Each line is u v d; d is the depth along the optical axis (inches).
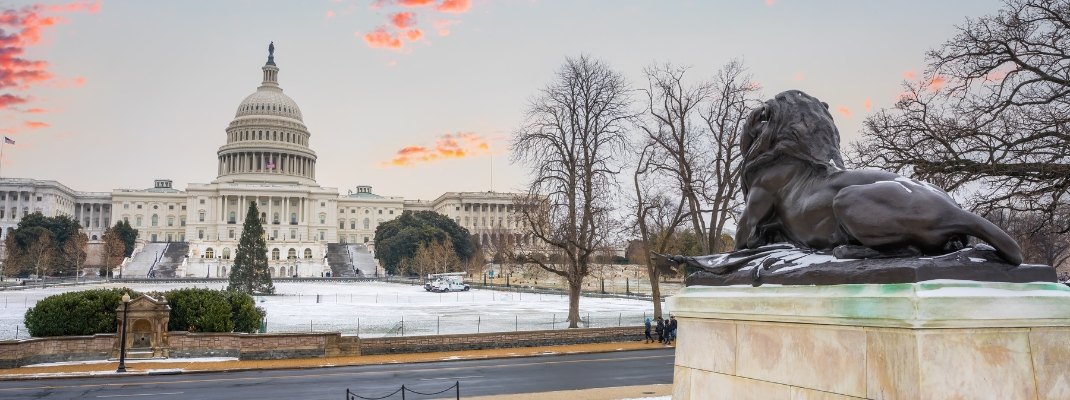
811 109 317.4
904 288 238.5
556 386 920.9
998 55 923.4
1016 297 239.1
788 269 292.0
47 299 1293.1
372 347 1347.2
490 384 951.6
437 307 2856.8
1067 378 245.6
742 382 304.8
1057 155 812.6
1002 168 815.7
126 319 1187.3
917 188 264.4
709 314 326.3
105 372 1097.4
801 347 276.5
